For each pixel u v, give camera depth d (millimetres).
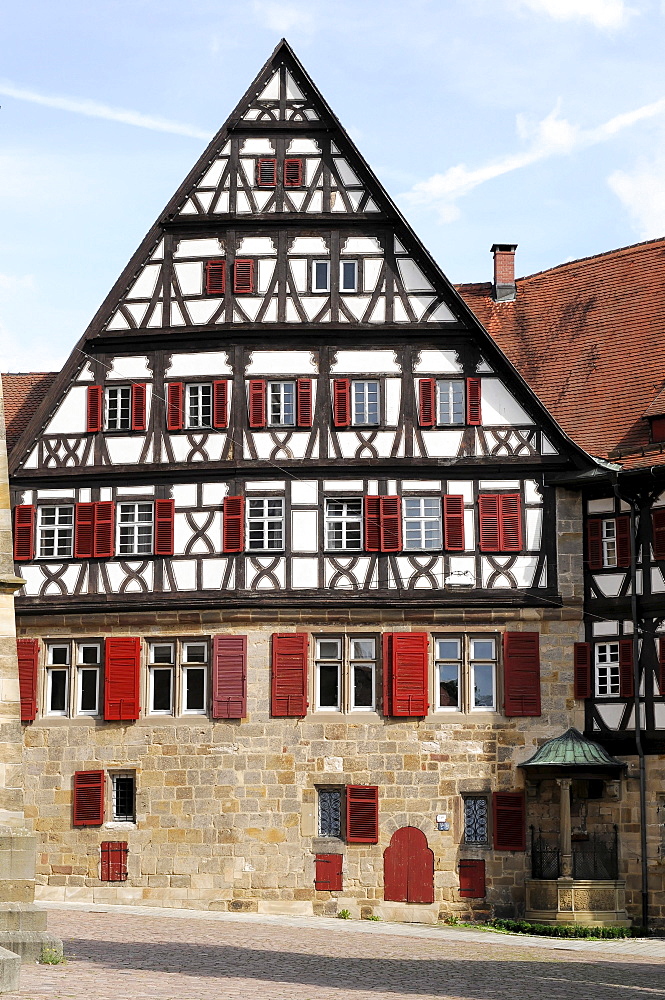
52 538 34844
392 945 27500
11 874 22109
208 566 33969
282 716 33344
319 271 34906
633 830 32344
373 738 33250
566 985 22906
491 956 26484
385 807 33062
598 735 33062
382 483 34094
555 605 33625
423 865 32812
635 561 33031
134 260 35281
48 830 33906
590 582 33656
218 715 33500
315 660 33625
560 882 31734
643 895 31938
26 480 35000
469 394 34312
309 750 33250
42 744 34188
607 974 24594
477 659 33625
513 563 33812
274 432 34375
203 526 34156
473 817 33125
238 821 33156
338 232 34969
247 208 35125
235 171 35281
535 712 33281
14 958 18766
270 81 35562
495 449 34156
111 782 33906
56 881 33688
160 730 33719
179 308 35000
